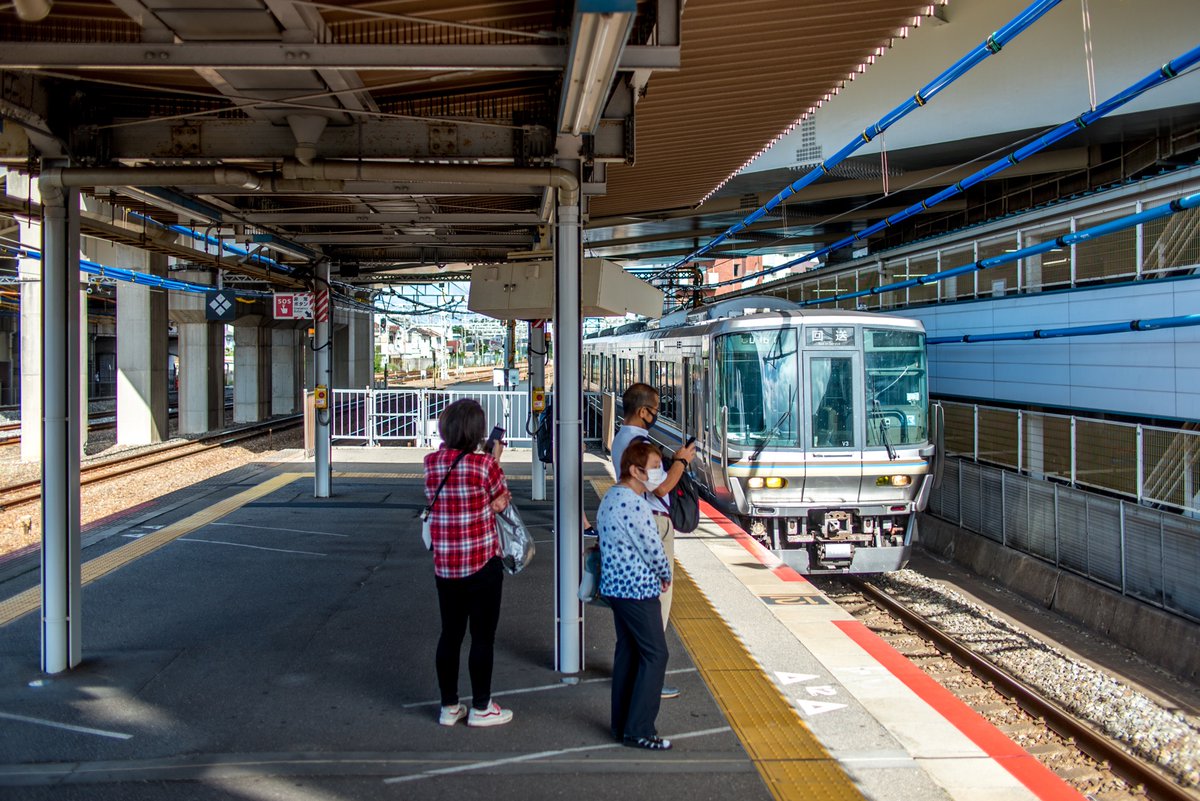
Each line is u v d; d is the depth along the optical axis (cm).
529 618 639
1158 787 549
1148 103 1259
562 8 412
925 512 1461
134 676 515
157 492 1477
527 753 412
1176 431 927
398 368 7738
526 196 793
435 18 428
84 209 993
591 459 1597
